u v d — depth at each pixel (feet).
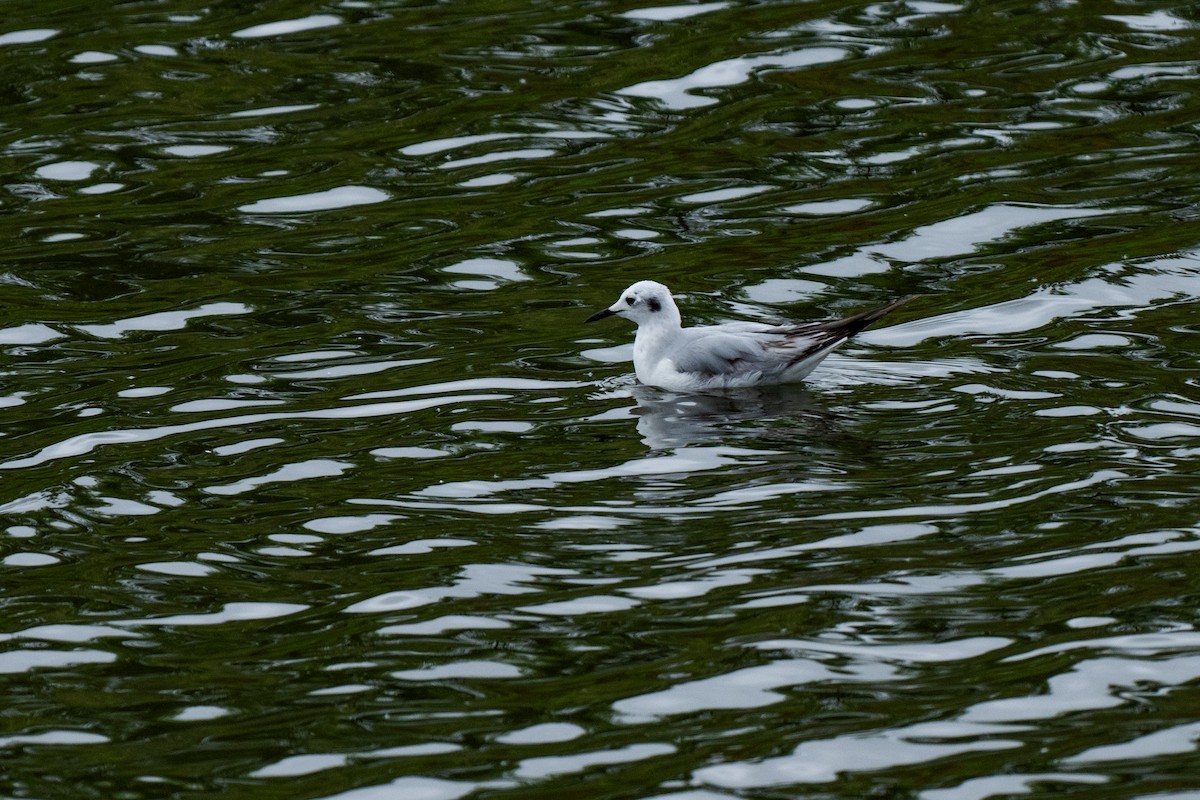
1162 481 50.88
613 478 53.01
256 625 45.80
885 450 54.08
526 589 46.85
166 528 51.44
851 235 75.51
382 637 44.88
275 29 102.78
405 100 92.22
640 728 40.42
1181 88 89.30
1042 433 54.70
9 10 106.22
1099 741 39.06
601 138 87.15
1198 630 43.16
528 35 100.68
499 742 40.11
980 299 68.13
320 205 81.25
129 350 66.74
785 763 38.75
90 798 38.50
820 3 103.71
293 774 39.14
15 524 51.96
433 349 65.72
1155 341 62.69
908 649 43.06
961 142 84.74
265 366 64.54
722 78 93.25
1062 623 43.78
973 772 38.06
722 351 60.13
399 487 53.31
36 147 87.81
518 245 76.13
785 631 44.06
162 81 95.61
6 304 71.56
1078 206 77.20
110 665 44.16
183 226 79.51
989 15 100.68
